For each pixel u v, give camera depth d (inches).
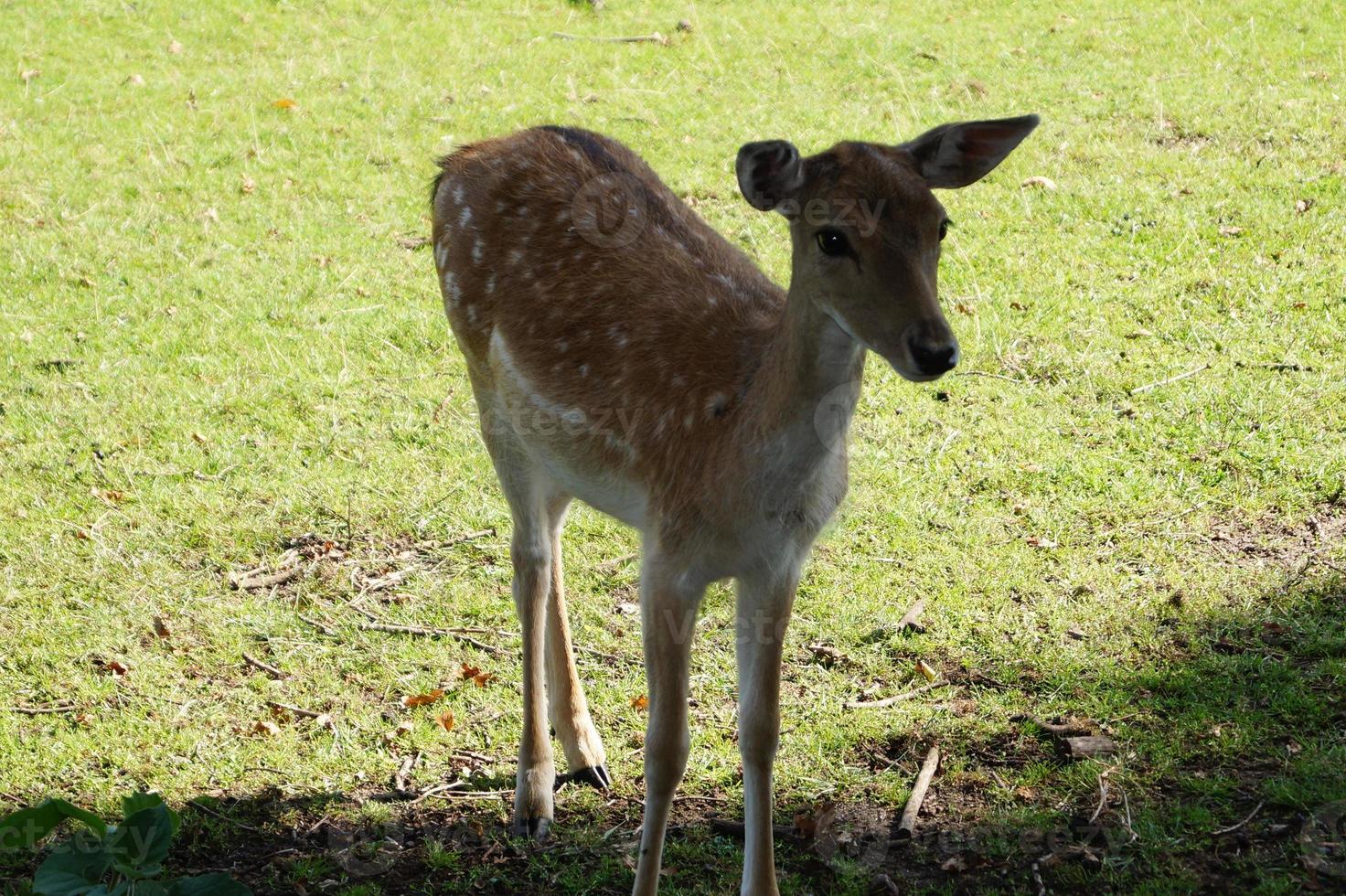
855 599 378.3
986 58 765.3
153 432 468.4
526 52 808.3
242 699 352.5
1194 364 469.1
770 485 254.8
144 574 399.5
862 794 313.7
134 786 322.0
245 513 427.5
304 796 320.8
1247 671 336.8
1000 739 326.6
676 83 755.4
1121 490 410.9
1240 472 413.7
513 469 325.1
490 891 293.3
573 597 391.2
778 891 281.9
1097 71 732.0
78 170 668.7
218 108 738.2
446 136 699.4
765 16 854.5
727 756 330.3
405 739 339.6
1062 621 362.9
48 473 445.1
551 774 316.8
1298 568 372.2
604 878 294.7
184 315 543.2
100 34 845.8
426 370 506.0
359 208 630.5
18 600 386.9
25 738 337.4
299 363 509.7
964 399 465.7
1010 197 598.2
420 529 420.8
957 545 397.4
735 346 269.7
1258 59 727.7
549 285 307.1
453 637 375.2
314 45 826.8
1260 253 532.7
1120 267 535.2
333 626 378.9
